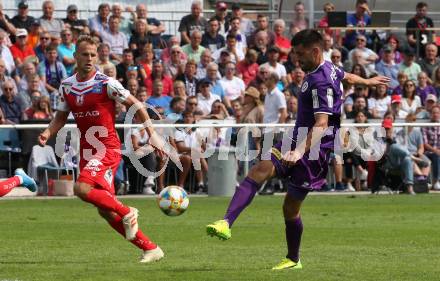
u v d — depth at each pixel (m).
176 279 17.69
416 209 33.84
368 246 23.33
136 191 40.34
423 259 20.84
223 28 53.16
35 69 43.81
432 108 43.78
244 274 18.38
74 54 19.78
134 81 42.94
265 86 45.16
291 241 19.33
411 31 53.75
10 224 28.47
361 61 49.97
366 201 37.25
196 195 40.41
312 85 18.69
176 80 45.56
